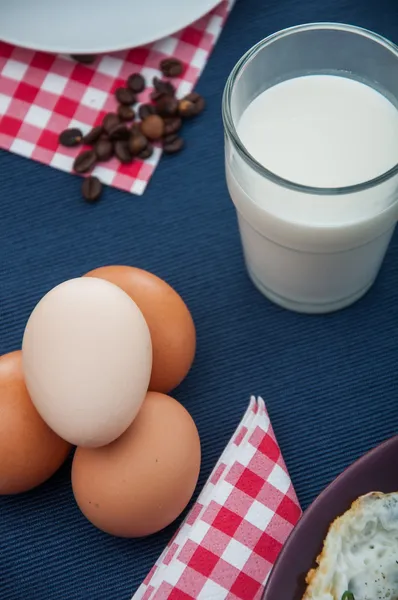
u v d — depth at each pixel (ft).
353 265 1.67
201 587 1.58
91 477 1.53
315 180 1.55
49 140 1.88
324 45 1.58
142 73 1.91
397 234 1.82
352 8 1.93
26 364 1.50
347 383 1.74
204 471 1.69
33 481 1.59
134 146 1.84
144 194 1.85
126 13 1.86
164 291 1.61
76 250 1.83
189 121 1.89
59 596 1.64
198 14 1.86
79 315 1.48
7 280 1.82
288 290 1.75
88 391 1.47
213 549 1.59
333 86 1.61
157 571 1.60
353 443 1.71
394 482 1.50
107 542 1.66
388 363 1.75
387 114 1.59
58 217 1.85
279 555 1.46
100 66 1.91
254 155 1.57
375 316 1.78
